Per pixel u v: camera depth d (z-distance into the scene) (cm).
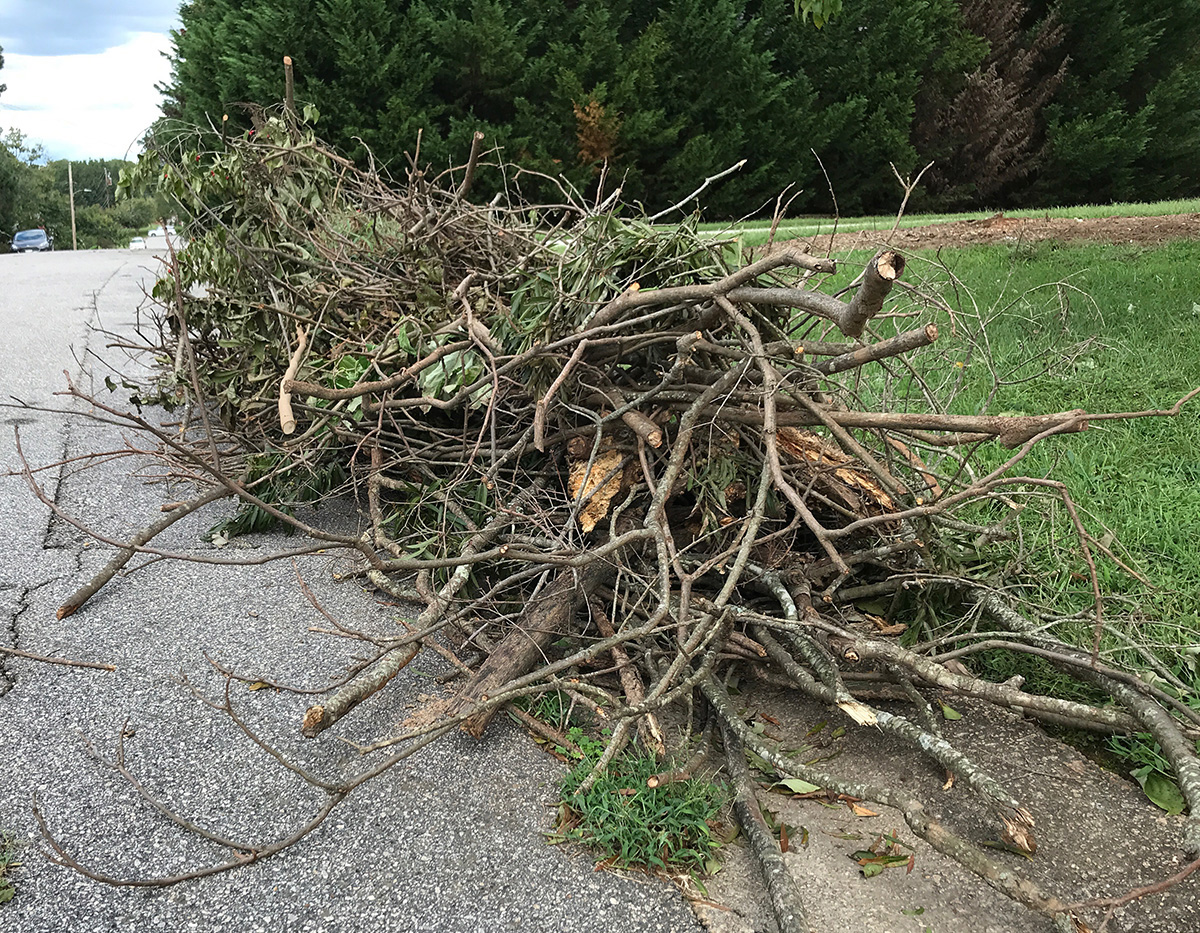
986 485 256
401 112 1769
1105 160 2378
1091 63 2492
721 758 263
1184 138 2573
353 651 302
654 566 311
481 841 221
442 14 1908
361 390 296
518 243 408
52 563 353
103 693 275
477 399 327
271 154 431
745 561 259
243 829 223
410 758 251
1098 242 1038
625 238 318
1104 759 268
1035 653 268
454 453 348
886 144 2072
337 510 419
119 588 340
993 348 613
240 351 399
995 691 257
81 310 871
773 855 214
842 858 225
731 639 292
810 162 2041
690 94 2016
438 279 372
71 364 632
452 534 323
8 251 4962
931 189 2280
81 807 228
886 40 2100
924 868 222
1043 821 238
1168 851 229
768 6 2092
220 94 1786
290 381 280
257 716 267
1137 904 212
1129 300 727
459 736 261
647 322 309
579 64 1888
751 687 303
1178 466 438
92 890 203
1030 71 2444
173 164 421
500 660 267
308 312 386
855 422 285
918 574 306
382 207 436
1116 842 231
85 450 469
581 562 249
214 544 381
